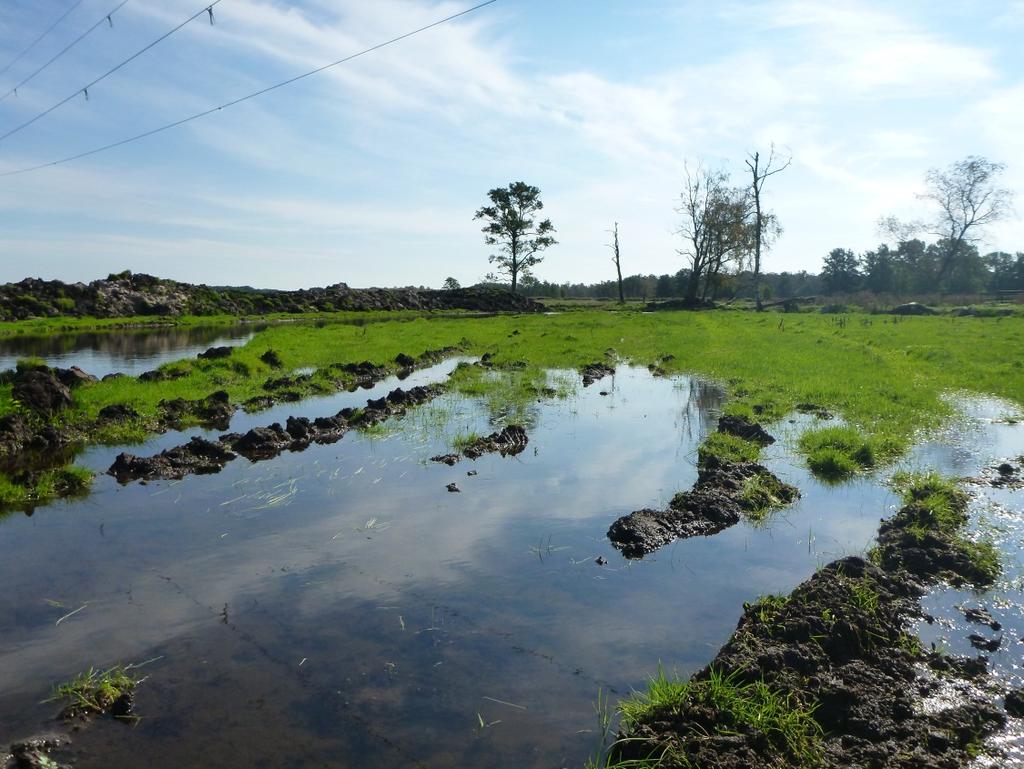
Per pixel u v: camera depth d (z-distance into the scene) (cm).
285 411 1606
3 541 817
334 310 6525
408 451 1227
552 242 7662
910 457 1172
